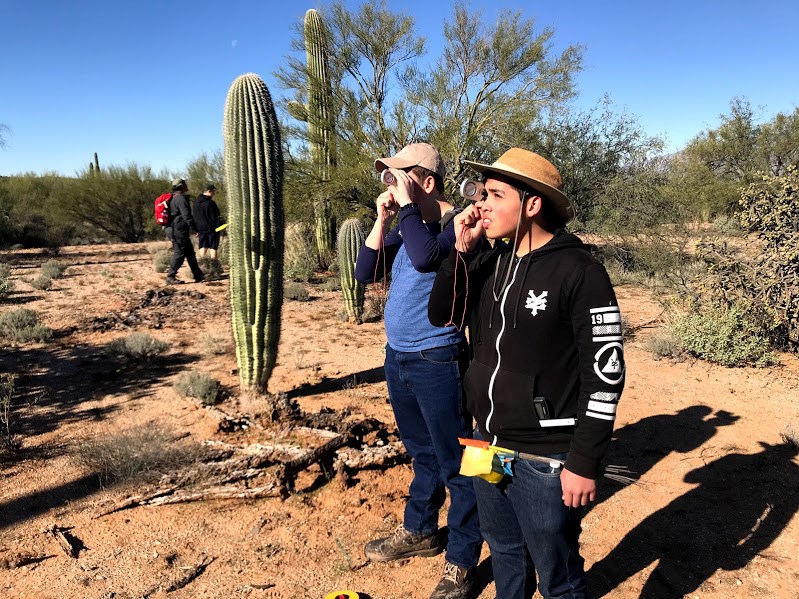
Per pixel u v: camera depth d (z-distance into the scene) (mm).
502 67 11930
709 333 6422
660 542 3223
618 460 4180
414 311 2656
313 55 12570
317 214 13578
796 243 6281
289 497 3760
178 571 3066
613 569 3025
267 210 4941
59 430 4855
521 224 1923
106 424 4945
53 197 23719
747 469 3971
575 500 1800
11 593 2906
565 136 13883
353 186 12453
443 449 2730
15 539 3344
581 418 1793
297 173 12742
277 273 5137
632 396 5418
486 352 2016
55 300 10031
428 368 2656
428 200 2729
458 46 12102
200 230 12883
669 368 6262
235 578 3012
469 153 12477
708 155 19438
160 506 3689
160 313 9055
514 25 11875
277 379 6137
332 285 11500
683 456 4199
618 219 12125
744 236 6910
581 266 1804
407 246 2451
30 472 4137
